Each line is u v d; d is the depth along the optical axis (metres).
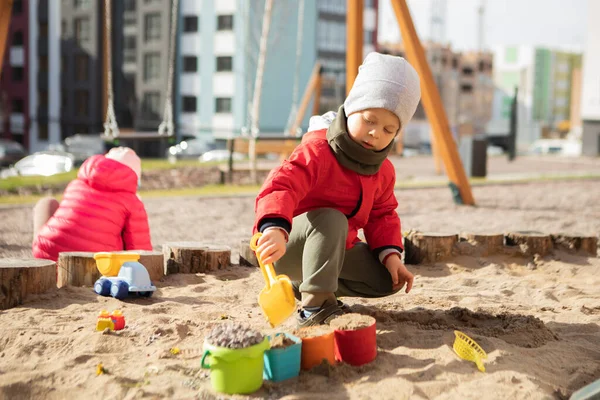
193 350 2.68
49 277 3.61
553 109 91.38
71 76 44.03
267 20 14.64
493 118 87.50
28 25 44.88
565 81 92.12
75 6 43.62
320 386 2.28
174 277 4.19
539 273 4.68
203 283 4.10
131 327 2.97
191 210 8.70
